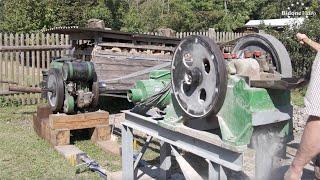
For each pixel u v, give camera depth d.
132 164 5.03
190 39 3.79
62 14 16.81
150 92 4.87
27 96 10.68
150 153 6.59
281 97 3.73
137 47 9.50
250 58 3.95
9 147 6.84
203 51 3.65
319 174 4.06
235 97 3.51
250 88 3.49
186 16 24.08
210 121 3.96
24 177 5.54
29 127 8.32
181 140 4.09
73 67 6.92
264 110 3.53
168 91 4.52
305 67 12.64
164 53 9.84
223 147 3.47
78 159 6.11
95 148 6.98
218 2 26.09
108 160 6.36
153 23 25.08
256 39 4.35
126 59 9.17
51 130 6.91
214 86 3.55
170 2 27.64
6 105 10.44
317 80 3.34
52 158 6.34
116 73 9.09
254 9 29.36
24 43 10.73
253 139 3.85
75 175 5.64
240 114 3.46
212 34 13.84
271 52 4.21
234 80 3.56
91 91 7.29
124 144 5.02
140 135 7.54
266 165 4.08
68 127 6.97
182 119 4.08
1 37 10.38
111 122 8.83
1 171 5.73
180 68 3.96
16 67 10.65
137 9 28.53
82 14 17.52
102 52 8.98
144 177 5.48
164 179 5.36
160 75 5.14
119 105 10.61
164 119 4.26
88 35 9.32
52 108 7.32
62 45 11.06
